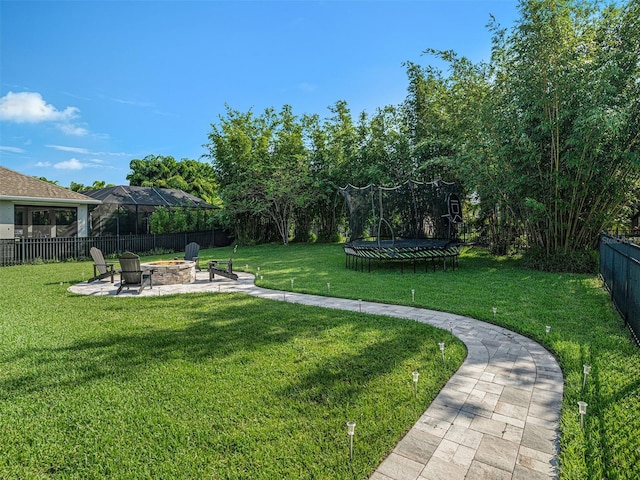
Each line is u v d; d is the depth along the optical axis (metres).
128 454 2.45
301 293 7.85
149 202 21.67
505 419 2.84
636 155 8.61
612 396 3.07
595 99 8.71
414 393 3.19
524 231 12.00
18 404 3.11
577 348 4.25
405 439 2.59
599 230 10.44
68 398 3.21
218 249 19.84
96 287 8.80
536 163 9.80
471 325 5.37
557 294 7.27
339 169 19.89
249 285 8.96
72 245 15.19
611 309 6.06
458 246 11.32
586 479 2.14
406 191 13.21
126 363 3.98
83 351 4.34
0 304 6.88
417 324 5.30
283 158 21.05
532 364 3.93
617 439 2.50
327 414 2.88
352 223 12.77
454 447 2.49
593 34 9.63
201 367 3.84
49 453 2.47
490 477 2.19
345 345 4.44
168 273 9.23
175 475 2.24
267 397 3.17
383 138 17.45
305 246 19.80
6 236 14.61
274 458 2.38
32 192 15.48
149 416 2.90
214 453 2.44
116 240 16.55
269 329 5.15
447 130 14.80
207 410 2.98
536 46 9.35
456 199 12.69
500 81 11.21
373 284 8.68
